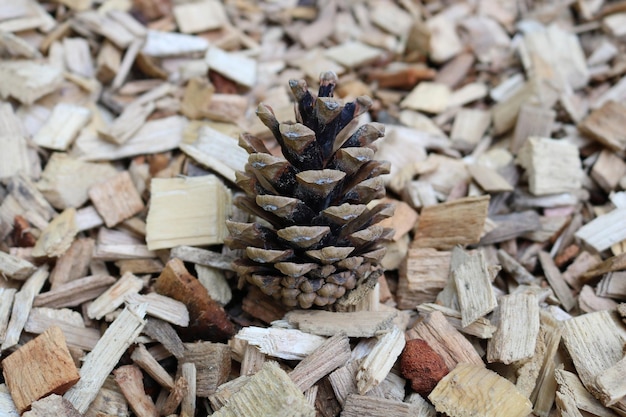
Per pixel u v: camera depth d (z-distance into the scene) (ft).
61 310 0.82
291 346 0.78
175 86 1.06
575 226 0.95
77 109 0.98
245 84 1.06
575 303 0.87
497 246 0.93
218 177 0.94
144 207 0.92
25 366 0.75
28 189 0.90
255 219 0.88
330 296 0.78
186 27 1.14
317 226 0.76
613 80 1.14
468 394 0.73
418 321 0.83
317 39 1.20
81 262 0.87
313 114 0.76
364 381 0.74
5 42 1.01
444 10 1.27
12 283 0.84
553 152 0.96
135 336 0.78
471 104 1.13
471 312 0.81
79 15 1.09
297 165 0.77
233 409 0.71
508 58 1.18
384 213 0.78
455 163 1.00
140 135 0.98
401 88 1.14
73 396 0.75
